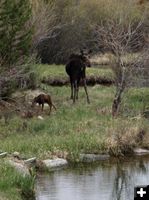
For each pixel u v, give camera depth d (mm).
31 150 45531
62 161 44969
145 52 61688
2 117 55375
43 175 42188
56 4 95750
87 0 105000
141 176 42500
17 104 59719
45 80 77812
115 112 57438
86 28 101438
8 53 57438
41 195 36906
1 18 57031
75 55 64875
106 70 84938
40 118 55844
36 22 71812
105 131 50500
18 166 39469
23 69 57844
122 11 96875
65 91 70625
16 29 57906
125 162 46750
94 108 60438
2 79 56000
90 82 80688
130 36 64375
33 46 72875
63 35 97938
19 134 50906
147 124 53875
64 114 57594
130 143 49406
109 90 73000
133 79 60906
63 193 37531
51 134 50938
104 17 103375
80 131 51031
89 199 36438
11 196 33469
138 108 59781
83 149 47344
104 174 43031
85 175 42562
